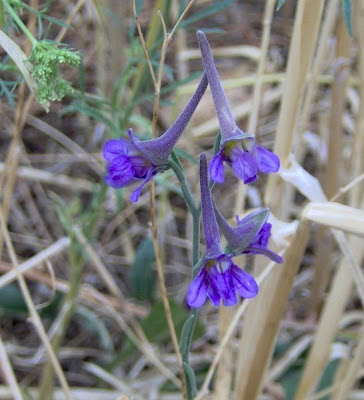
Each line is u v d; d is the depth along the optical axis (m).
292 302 0.31
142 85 0.23
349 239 0.23
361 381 0.28
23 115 0.23
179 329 0.26
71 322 0.30
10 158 0.24
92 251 0.26
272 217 0.21
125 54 0.29
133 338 0.25
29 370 0.29
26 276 0.28
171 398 0.27
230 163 0.15
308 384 0.23
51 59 0.17
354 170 0.24
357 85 0.31
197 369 0.28
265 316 0.21
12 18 0.18
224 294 0.15
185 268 0.32
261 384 0.22
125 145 0.16
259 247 0.16
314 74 0.23
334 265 0.32
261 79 0.24
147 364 0.29
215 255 0.15
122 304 0.26
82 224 0.25
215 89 0.15
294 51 0.20
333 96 0.25
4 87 0.19
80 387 0.29
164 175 0.26
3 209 0.24
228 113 0.15
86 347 0.30
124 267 0.32
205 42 0.15
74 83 0.28
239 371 0.22
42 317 0.29
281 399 0.26
